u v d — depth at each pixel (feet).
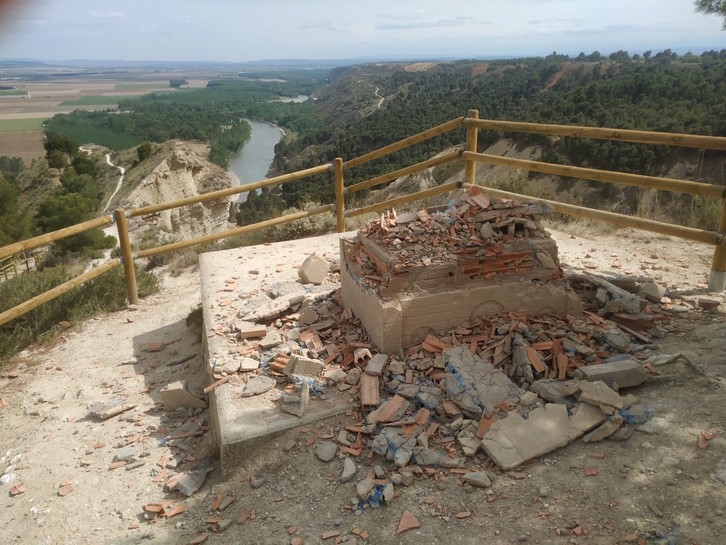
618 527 7.91
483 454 9.92
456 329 13.29
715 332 12.53
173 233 87.92
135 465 11.84
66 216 101.60
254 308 16.22
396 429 10.56
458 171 93.09
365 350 12.97
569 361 11.93
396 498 9.28
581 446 9.72
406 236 13.73
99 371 16.67
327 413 11.39
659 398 10.48
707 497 8.06
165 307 21.48
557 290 13.85
